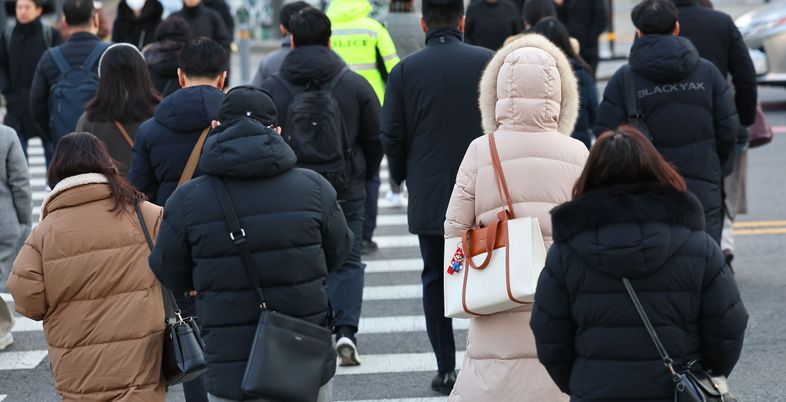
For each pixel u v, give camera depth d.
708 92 14.48
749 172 27.83
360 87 14.41
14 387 14.55
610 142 7.79
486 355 9.91
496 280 9.50
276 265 8.77
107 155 10.09
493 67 10.42
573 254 7.73
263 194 8.83
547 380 9.73
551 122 10.12
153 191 12.16
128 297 9.80
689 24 16.14
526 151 10.00
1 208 14.58
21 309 9.84
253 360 8.52
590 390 7.79
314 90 14.20
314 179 9.09
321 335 8.79
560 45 18.28
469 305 9.66
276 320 8.66
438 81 12.84
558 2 33.34
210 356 8.84
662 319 7.63
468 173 10.20
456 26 13.16
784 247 20.81
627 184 7.75
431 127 12.88
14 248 14.83
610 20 44.22
